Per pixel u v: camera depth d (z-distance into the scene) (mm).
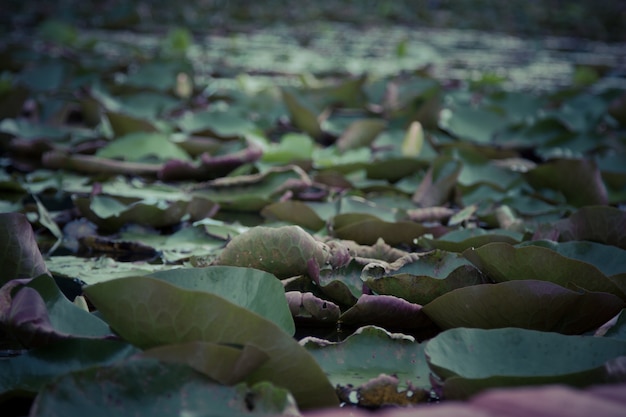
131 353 926
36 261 1175
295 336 1151
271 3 10125
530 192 1969
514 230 1562
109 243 1514
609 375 838
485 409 612
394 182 2162
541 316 1083
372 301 1141
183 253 1479
